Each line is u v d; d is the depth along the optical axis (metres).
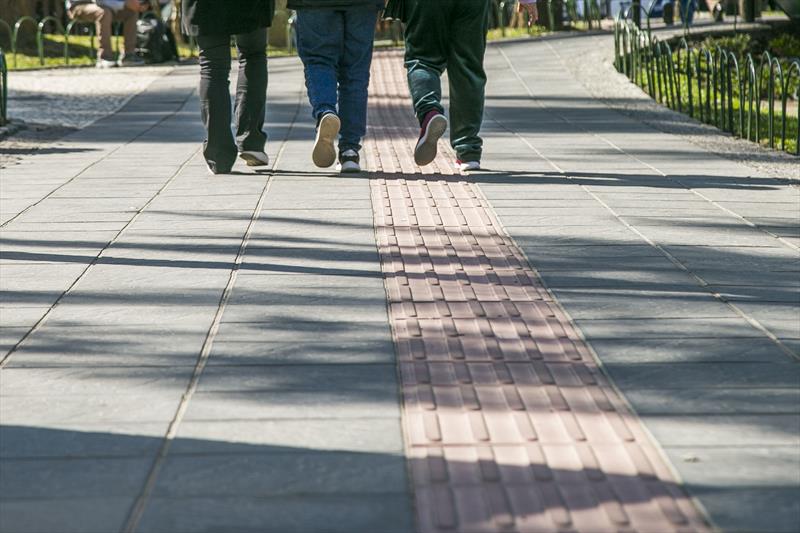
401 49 48.31
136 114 29.38
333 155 17.78
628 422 8.03
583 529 6.43
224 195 16.80
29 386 8.84
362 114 18.66
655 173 18.92
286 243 13.62
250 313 10.72
